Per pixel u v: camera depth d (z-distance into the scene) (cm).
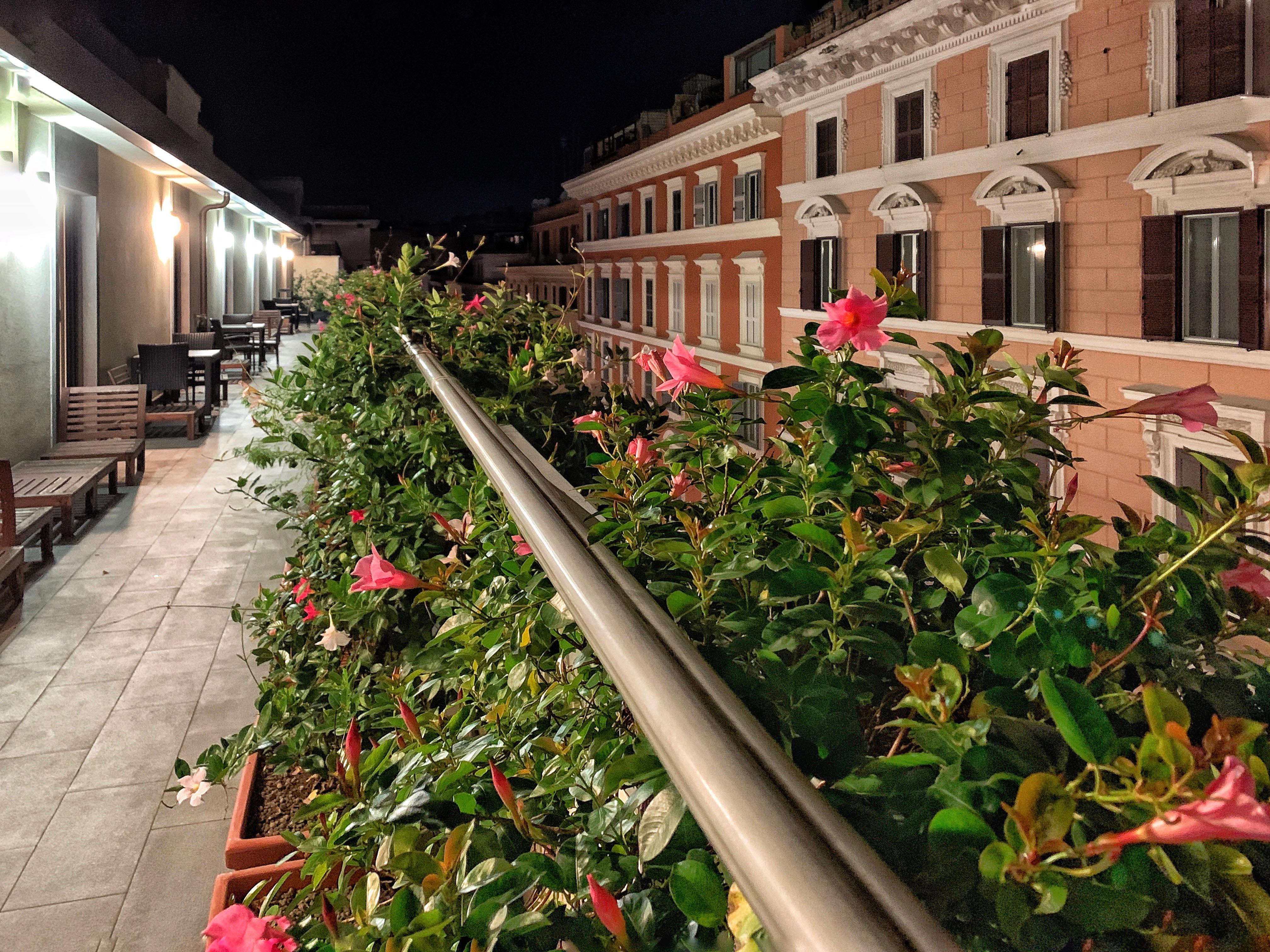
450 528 204
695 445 170
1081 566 100
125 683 517
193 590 670
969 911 72
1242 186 968
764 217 2075
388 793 144
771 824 49
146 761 436
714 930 84
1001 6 1276
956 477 119
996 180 1311
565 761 127
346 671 303
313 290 3062
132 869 358
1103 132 1136
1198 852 69
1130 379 1142
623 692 68
